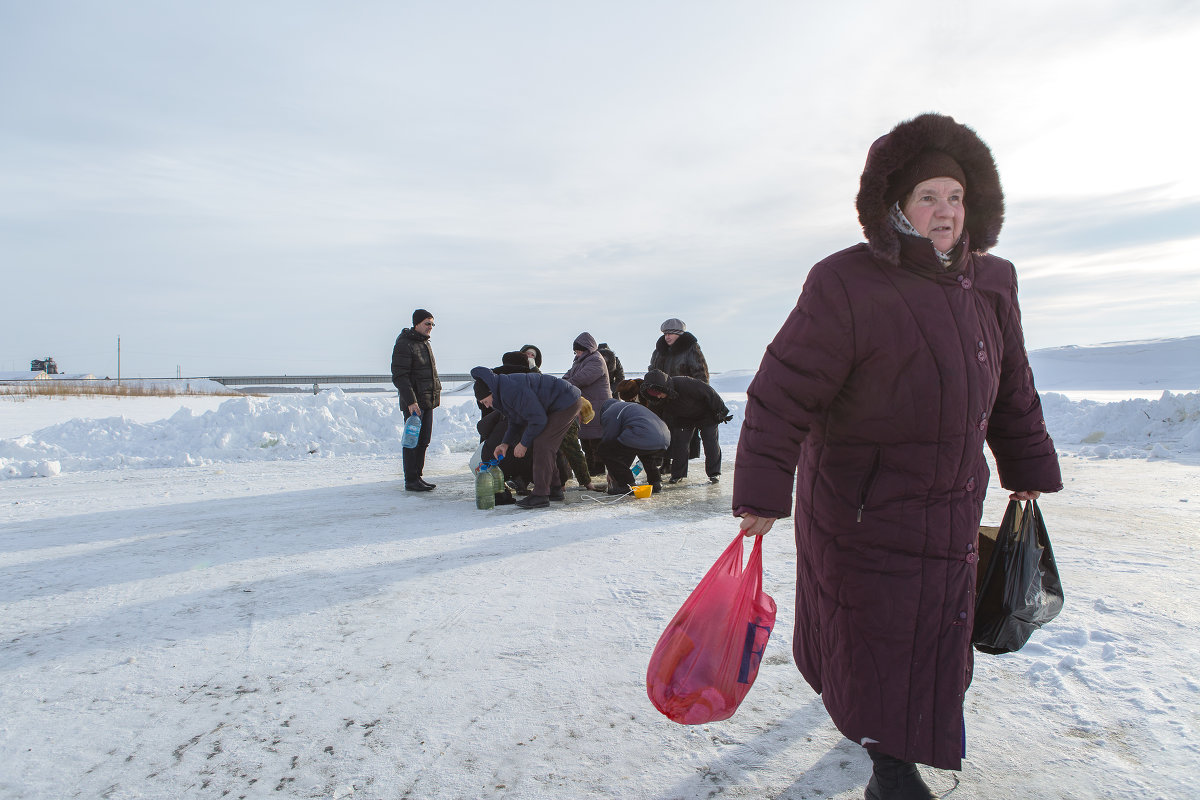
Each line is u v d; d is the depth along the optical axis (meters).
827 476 1.99
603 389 8.15
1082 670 2.87
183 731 2.59
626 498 7.14
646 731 2.54
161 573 4.66
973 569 1.94
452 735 2.53
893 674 1.88
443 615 3.74
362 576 4.50
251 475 9.30
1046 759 2.28
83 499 7.64
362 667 3.12
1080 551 4.70
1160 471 8.12
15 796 2.20
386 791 2.21
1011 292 2.11
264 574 4.59
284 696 2.85
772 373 1.95
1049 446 2.17
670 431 7.96
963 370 1.86
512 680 2.96
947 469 1.88
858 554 1.92
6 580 4.56
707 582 2.28
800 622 2.21
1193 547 4.78
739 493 1.92
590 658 3.16
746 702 2.74
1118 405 11.42
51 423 17.36
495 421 7.67
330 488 8.15
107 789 2.23
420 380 7.77
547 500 6.75
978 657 3.04
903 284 1.87
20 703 2.83
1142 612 3.50
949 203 1.91
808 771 2.27
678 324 8.65
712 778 2.24
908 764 1.94
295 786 2.24
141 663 3.20
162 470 9.90
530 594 4.05
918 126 1.88
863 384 1.89
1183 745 2.31
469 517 6.34
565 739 2.49
